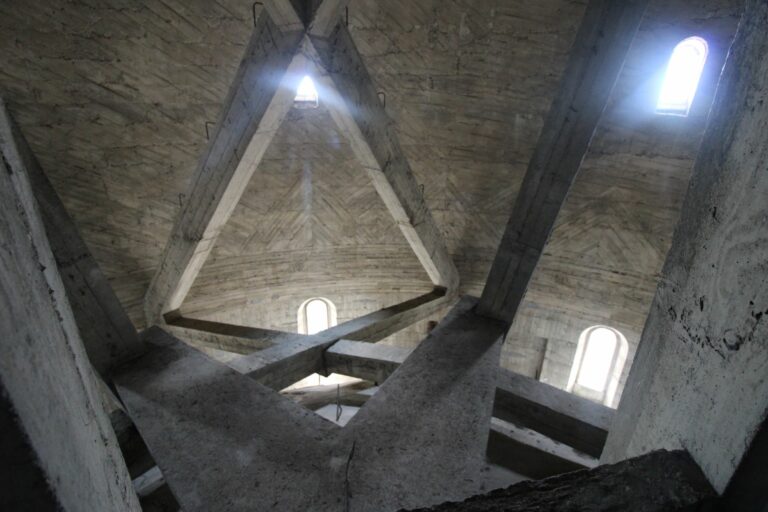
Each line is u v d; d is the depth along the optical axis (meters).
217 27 7.65
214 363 3.73
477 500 1.47
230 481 2.62
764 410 1.17
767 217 1.23
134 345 3.82
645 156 8.49
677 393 1.71
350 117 5.21
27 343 0.72
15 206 0.88
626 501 1.39
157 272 7.44
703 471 1.47
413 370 3.65
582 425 3.96
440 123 9.60
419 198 6.92
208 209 5.93
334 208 11.02
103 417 1.28
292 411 3.18
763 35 1.40
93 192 8.64
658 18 7.18
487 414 3.17
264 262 11.23
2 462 0.65
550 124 3.90
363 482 2.61
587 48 3.61
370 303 12.45
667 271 1.96
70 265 3.42
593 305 10.61
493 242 11.20
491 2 7.75
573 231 10.05
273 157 9.85
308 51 4.39
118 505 1.17
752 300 1.27
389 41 8.47
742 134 1.45
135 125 8.28
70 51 7.21
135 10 7.15
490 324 4.39
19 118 7.49
